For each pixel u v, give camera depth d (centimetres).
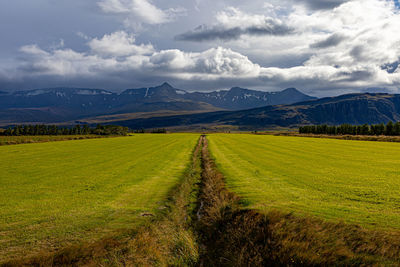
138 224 1202
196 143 6906
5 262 862
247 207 1353
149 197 1627
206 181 2138
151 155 3922
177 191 1792
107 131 12812
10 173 2373
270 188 1733
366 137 7612
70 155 3909
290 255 912
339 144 5719
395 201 1372
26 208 1375
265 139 8206
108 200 1539
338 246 907
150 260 953
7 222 1182
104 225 1177
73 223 1186
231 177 2164
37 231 1094
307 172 2284
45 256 901
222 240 1124
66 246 977
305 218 1109
